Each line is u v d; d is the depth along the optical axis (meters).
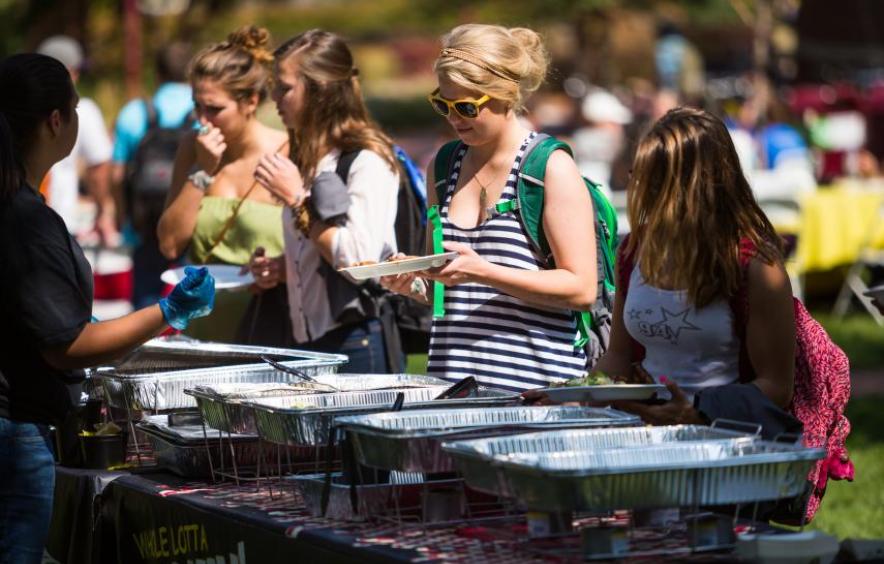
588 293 6.54
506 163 6.73
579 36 48.75
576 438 4.84
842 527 11.17
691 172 5.61
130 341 5.60
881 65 33.69
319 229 8.04
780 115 29.36
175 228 9.45
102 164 16.48
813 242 21.23
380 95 60.38
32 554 5.79
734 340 5.71
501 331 6.76
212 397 5.98
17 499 5.75
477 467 4.60
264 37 9.46
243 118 9.34
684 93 30.88
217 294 9.59
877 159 31.20
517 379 6.71
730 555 4.45
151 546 6.11
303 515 5.37
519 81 6.61
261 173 8.18
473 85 6.47
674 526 4.86
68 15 42.72
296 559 5.01
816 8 32.16
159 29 43.50
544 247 6.69
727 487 4.38
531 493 4.36
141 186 13.23
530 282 6.42
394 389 6.10
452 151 7.10
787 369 5.64
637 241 6.02
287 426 5.37
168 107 13.46
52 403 5.82
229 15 46.81
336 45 8.25
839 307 22.16
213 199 9.52
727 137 5.70
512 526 4.95
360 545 4.72
